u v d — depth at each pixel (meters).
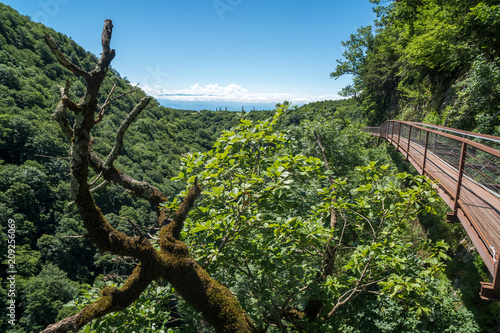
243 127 3.98
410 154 8.78
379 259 4.06
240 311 2.10
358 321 6.30
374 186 4.59
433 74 16.23
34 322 29.16
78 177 1.88
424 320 5.78
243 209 3.20
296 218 2.92
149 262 2.12
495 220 3.78
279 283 3.84
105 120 70.94
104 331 2.85
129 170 61.03
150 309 3.22
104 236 2.03
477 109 9.48
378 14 20.73
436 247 4.14
